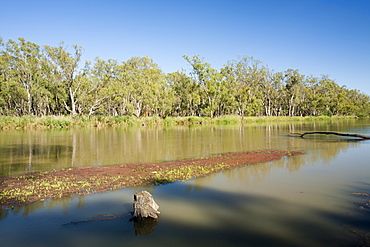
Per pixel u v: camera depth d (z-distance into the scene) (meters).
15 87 50.19
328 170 11.41
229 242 5.58
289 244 5.47
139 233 6.00
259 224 6.38
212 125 51.56
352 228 6.10
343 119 82.12
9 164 13.08
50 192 8.55
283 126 46.38
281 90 85.56
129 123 50.16
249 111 75.38
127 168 11.91
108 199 8.00
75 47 49.19
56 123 40.88
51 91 52.53
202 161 13.43
